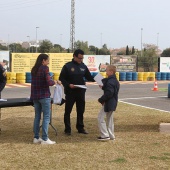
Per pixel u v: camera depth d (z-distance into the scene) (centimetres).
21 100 720
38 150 607
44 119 654
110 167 514
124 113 1055
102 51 7069
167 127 773
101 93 1739
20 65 2738
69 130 746
